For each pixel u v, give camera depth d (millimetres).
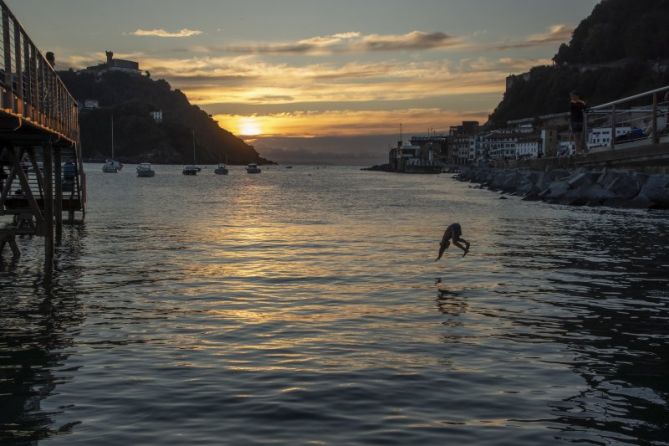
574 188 65688
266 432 8953
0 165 28469
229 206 66188
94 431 9008
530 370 11906
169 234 37688
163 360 12461
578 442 8727
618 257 27594
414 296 19188
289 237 36406
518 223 44375
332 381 11164
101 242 33281
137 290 20125
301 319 16078
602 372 11828
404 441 8664
